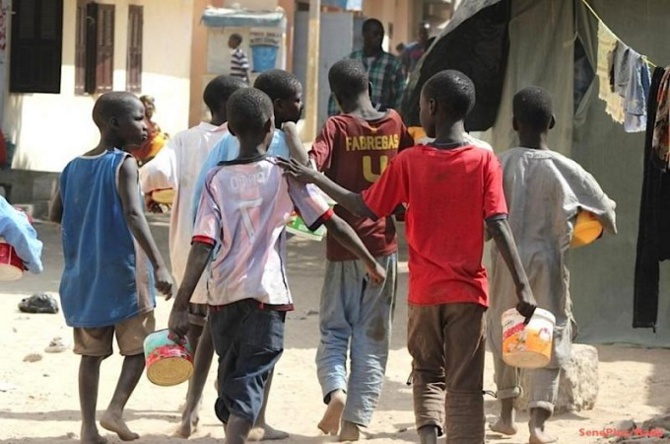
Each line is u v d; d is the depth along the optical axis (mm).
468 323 8219
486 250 14086
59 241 21719
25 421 10070
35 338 13430
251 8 38656
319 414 10586
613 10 13867
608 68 11633
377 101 19859
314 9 37781
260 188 8281
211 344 9594
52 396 10938
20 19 27547
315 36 37875
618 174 14016
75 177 9109
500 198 8180
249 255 8195
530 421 9617
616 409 10953
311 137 37938
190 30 35250
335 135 9617
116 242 9008
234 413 7957
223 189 8266
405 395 11414
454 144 8328
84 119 30594
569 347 9680
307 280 18750
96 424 9930
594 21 13836
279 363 12578
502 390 9812
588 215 9758
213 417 10414
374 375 9594
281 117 9562
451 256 8219
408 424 10297
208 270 9320
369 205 8398
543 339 8570
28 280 17422
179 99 35062
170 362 8203
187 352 8312
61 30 27734
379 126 9680
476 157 8242
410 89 14320
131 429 9906
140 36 32906
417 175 8273
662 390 11711
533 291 9617
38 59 27672
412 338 8477
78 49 30250
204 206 8242
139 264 9156
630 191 13992
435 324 8320
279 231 8336
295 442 9570
